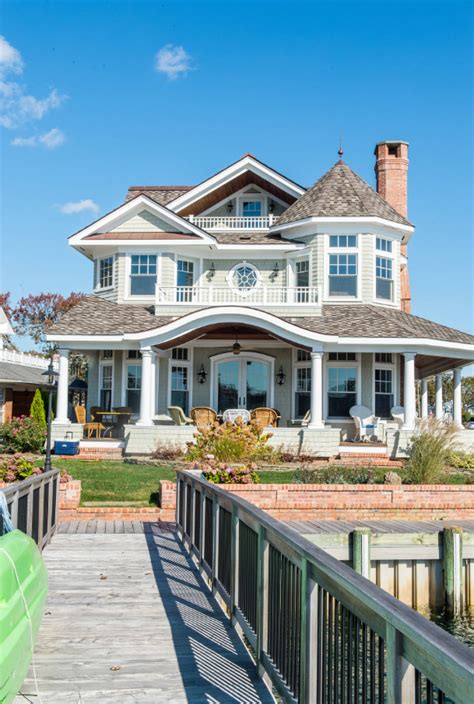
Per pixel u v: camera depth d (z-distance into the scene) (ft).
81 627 22.68
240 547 22.41
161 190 98.07
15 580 14.75
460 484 54.60
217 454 56.54
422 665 8.56
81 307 82.28
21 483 25.72
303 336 70.59
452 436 58.39
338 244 82.43
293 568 15.40
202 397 82.74
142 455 69.21
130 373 82.12
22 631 14.15
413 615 8.81
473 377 257.14
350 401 79.92
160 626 22.81
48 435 45.14
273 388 82.02
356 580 10.73
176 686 17.58
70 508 47.37
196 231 82.02
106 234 84.17
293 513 49.21
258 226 89.66
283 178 88.43
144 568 31.94
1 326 95.86
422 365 93.81
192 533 34.53
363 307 80.48
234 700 16.67
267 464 64.39
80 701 16.57
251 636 19.63
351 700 11.62
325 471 55.93
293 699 14.84
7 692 13.39
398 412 76.64
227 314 70.85
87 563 33.01
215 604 25.66
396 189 100.83
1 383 102.68
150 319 78.69
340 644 12.39
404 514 50.31
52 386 45.65
